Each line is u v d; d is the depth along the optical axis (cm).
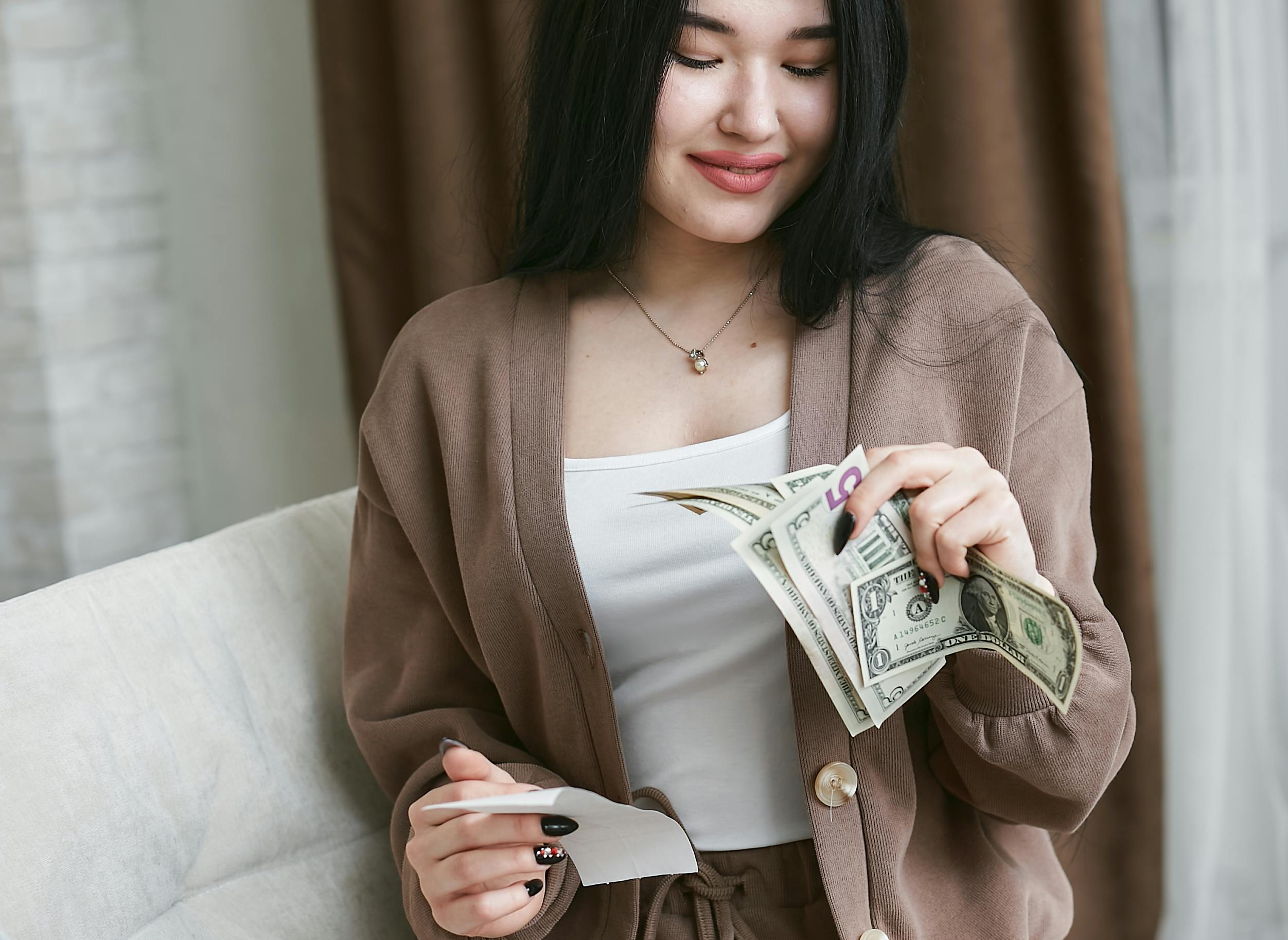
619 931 115
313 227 255
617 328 126
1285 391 196
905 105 126
